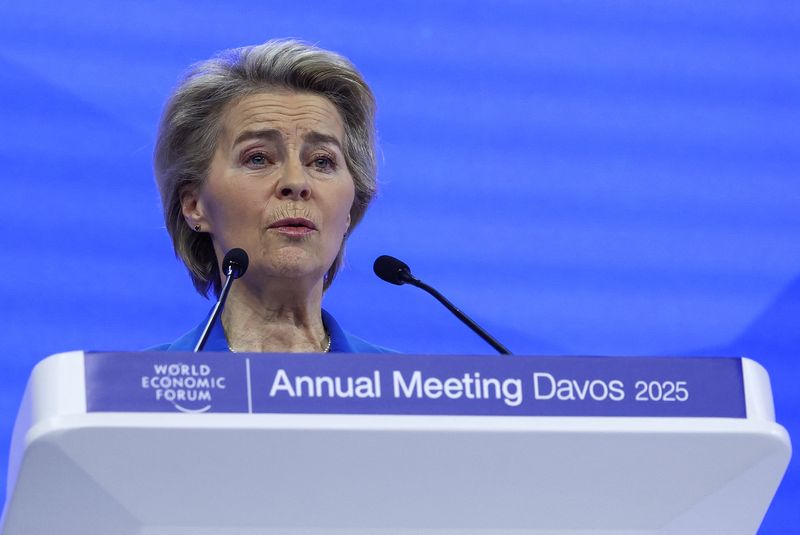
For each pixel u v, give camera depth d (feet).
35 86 34.76
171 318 34.60
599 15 39.24
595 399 13.35
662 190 38.37
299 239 24.40
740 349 37.68
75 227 34.30
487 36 38.50
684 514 13.99
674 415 13.50
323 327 26.12
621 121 38.63
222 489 12.84
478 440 12.84
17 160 34.17
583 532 13.93
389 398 12.92
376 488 13.06
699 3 39.83
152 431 12.31
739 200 38.65
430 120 37.63
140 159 35.19
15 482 12.52
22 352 33.22
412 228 36.83
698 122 39.01
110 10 35.81
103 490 12.66
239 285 25.23
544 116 38.27
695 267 37.96
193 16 36.47
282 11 37.22
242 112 25.57
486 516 13.55
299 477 12.84
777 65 39.88
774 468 13.79
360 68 37.55
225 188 25.02
